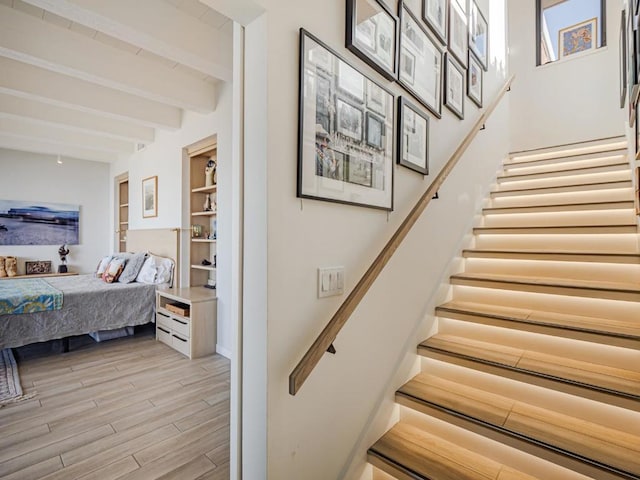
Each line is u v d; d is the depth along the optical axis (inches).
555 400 63.5
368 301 65.2
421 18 82.3
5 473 69.6
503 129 167.6
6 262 217.9
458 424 62.9
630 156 114.3
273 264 47.0
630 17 85.2
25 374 119.5
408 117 76.0
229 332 137.6
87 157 238.2
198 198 174.9
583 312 81.0
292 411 49.8
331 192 55.2
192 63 108.1
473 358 72.4
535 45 197.2
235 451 51.0
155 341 158.6
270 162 46.5
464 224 112.7
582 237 101.7
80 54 111.1
